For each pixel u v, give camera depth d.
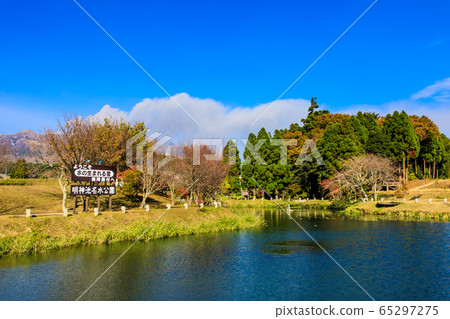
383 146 66.62
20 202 36.09
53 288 15.02
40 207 35.72
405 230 30.95
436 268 18.12
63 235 23.72
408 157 68.19
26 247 21.02
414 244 24.52
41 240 22.23
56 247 22.56
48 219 24.59
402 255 21.20
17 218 23.73
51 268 18.12
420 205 43.31
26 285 15.38
